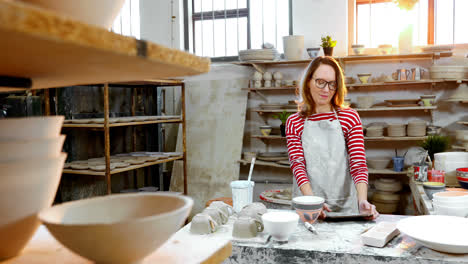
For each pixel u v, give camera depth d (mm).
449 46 4141
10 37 352
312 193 2123
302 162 2307
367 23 4781
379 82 4398
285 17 5023
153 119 4172
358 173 2158
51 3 486
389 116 4727
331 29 4789
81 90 4180
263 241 1472
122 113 4828
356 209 2275
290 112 4781
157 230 533
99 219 629
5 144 509
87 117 4262
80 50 417
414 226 1497
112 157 4312
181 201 616
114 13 573
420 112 4621
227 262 1487
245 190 1895
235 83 5168
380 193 4426
